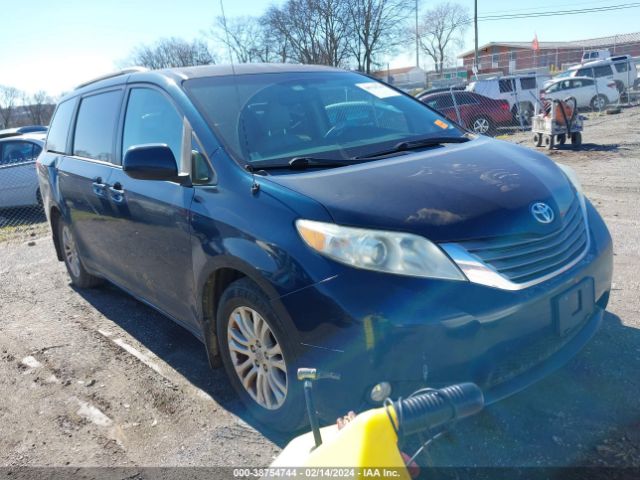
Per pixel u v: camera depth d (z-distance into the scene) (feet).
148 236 12.08
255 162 10.32
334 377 8.12
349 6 123.34
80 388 12.10
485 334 7.98
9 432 10.73
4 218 36.55
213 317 10.79
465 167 9.95
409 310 7.77
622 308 13.42
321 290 8.13
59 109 18.45
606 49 123.13
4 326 16.05
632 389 10.03
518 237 8.63
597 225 10.57
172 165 10.57
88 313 16.43
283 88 12.50
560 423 9.28
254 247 9.05
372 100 13.28
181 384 11.89
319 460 5.30
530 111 59.72
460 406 4.88
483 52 251.80
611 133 50.29
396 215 8.36
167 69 13.19
